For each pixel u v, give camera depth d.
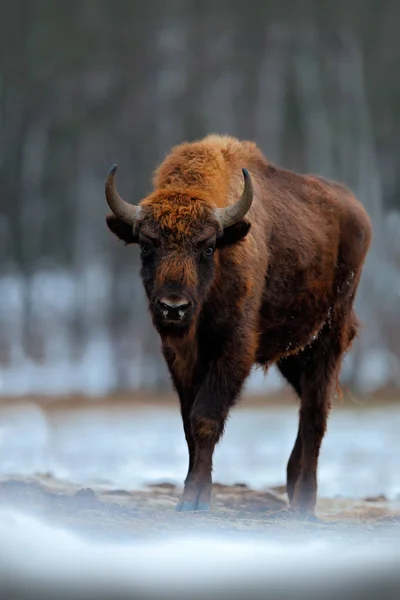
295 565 29.92
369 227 51.38
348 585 28.11
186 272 39.94
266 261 45.00
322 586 28.00
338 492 60.16
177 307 39.44
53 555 29.88
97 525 34.66
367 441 90.19
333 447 85.38
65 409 131.25
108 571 28.72
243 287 42.53
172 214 40.59
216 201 42.78
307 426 48.41
